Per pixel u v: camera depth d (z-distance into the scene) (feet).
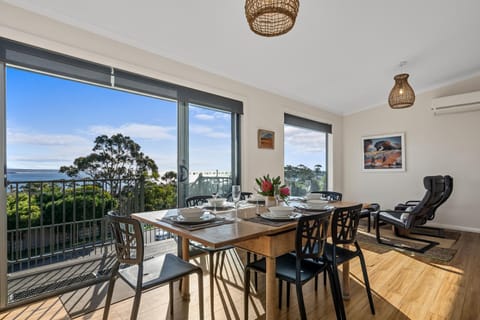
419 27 9.27
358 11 8.09
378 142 17.85
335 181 18.76
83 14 7.23
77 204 8.71
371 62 11.74
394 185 17.17
